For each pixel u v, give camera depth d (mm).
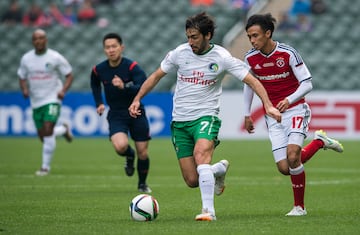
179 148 31641
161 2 120250
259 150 78500
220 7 116312
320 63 106750
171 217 32250
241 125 93062
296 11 113438
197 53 30781
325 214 33125
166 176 54094
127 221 30594
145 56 111562
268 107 29969
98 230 27875
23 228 28594
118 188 45906
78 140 91875
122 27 116688
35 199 39375
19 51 114188
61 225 29406
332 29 112562
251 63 33344
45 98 55875
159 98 93062
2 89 110250
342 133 88875
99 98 44688
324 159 69000
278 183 48781
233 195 41781
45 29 116938
